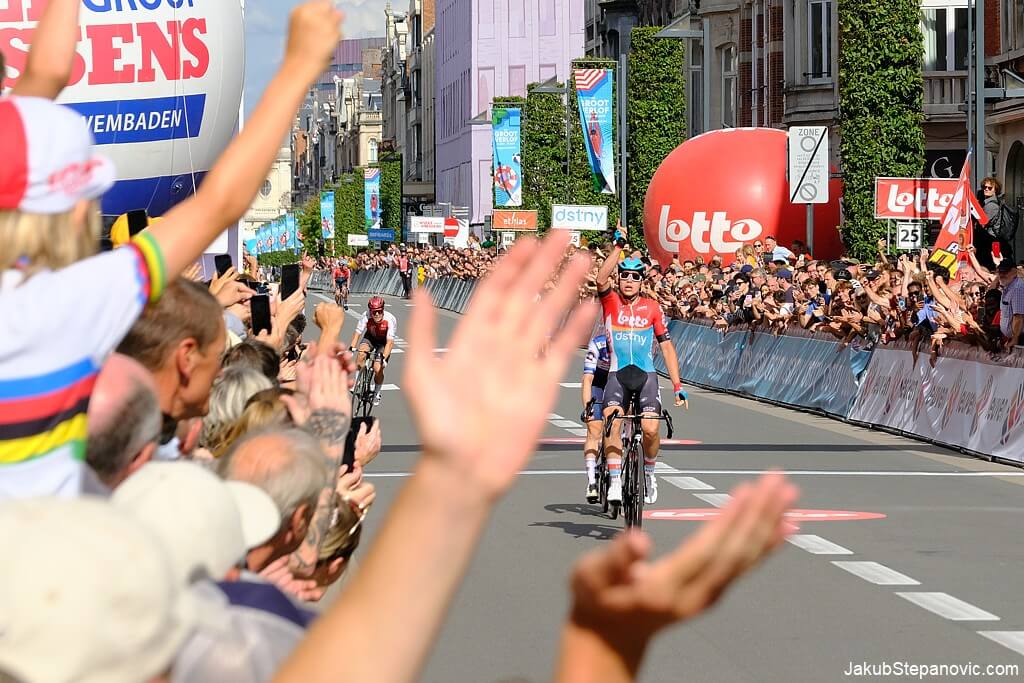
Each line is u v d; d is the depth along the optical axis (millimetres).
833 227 130750
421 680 25328
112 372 11203
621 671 6039
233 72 45906
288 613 9047
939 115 139250
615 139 177625
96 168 9758
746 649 27703
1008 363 58500
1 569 6242
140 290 9492
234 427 18359
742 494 5930
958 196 80438
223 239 56312
